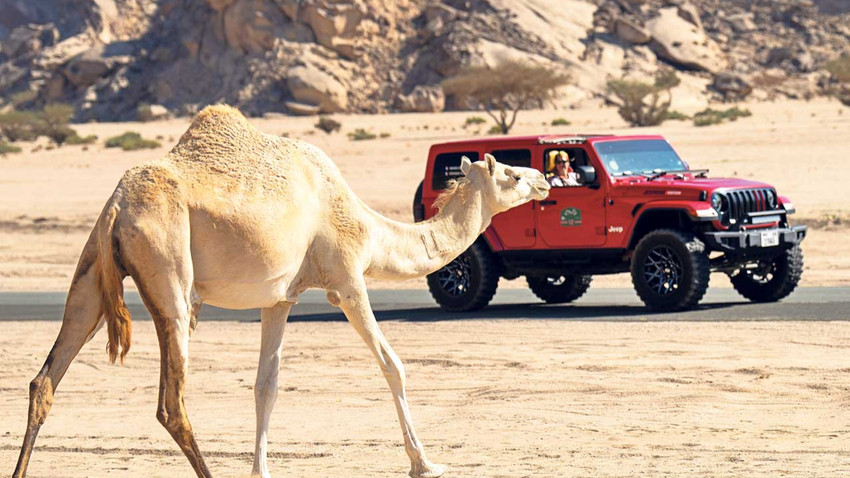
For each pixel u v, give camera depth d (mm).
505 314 17766
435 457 8383
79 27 171375
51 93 155250
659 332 14789
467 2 147625
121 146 90938
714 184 17109
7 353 14734
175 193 6758
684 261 16562
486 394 11180
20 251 31750
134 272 6656
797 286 19359
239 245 6879
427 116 122312
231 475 7938
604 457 8195
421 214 18891
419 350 14109
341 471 7961
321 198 7449
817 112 103625
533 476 7582
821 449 8305
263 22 141625
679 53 142375
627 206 17281
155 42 154750
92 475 7961
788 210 17984
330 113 131375
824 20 175125
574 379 11773
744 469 7621
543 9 145500
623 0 153375
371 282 24688
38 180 57656
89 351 14859
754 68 148125
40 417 6676
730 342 13789
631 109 96312
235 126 7230
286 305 7547
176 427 6605
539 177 8523
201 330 16766
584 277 19344
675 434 9047
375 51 140375
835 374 11562
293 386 11992
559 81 103625
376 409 10656
